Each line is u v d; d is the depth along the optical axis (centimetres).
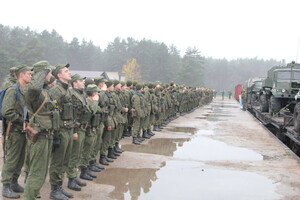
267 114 1758
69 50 8394
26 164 558
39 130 443
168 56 8250
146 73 7862
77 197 553
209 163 842
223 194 605
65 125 515
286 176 737
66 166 542
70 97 525
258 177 725
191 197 582
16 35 6316
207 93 3947
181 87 2106
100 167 738
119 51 9388
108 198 557
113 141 838
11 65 4650
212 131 1442
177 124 1653
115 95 841
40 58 5772
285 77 1620
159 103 1362
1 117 515
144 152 943
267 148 1077
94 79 756
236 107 3441
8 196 519
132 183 648
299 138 984
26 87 470
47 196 545
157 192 600
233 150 1027
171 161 847
